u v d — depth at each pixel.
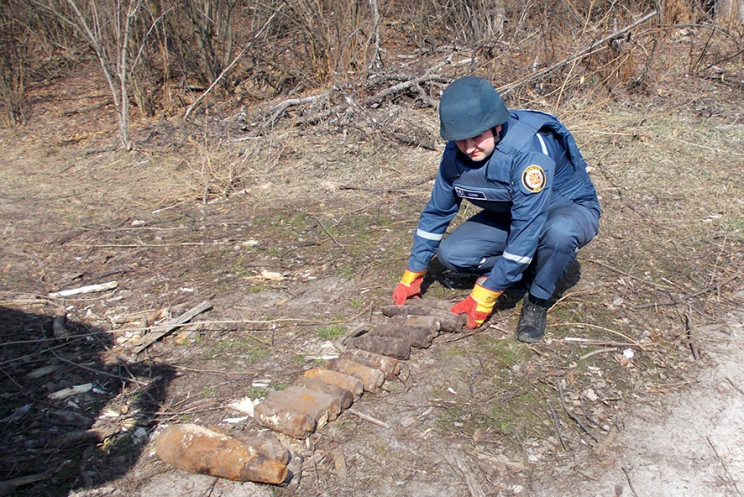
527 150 2.90
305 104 7.04
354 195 5.33
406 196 5.22
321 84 7.84
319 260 4.28
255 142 6.41
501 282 3.19
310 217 4.96
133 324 3.67
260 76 8.22
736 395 2.97
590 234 3.23
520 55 7.46
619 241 4.30
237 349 3.40
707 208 4.68
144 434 2.85
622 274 3.90
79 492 2.57
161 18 7.57
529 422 2.83
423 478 2.58
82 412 3.00
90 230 4.93
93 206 5.40
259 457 2.54
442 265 3.90
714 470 2.61
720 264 3.97
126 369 3.28
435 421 2.84
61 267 4.37
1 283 4.16
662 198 4.87
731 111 6.47
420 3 8.52
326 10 7.89
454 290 3.84
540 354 3.23
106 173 6.16
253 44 7.90
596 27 7.52
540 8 8.03
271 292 3.93
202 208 5.27
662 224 4.50
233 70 8.52
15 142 7.20
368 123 6.47
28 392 3.14
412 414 2.89
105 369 3.30
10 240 4.79
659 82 7.30
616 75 7.13
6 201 5.55
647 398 2.97
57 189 5.80
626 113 6.58
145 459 2.72
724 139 5.88
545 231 3.11
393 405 2.94
